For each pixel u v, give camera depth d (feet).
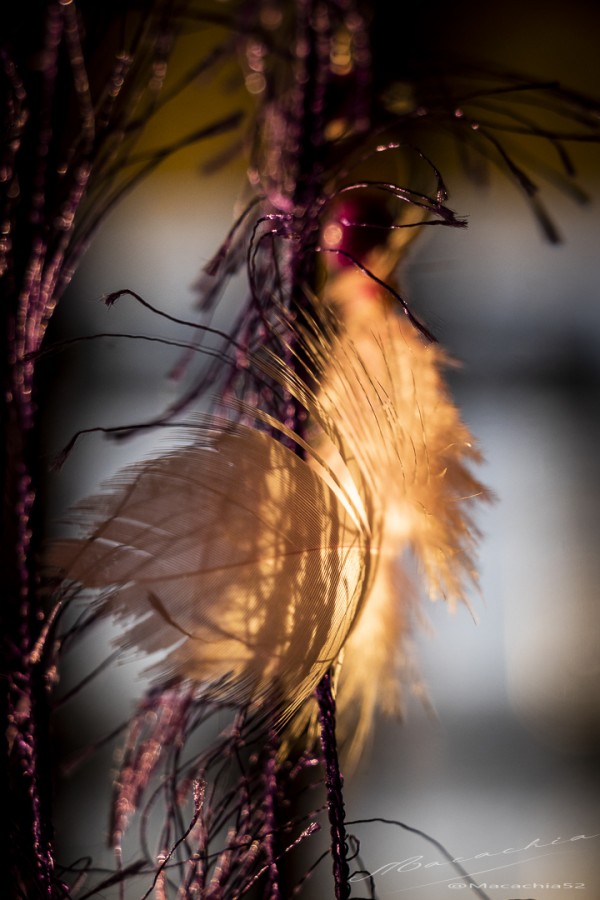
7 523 1.80
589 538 2.58
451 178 2.21
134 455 2.15
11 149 1.83
